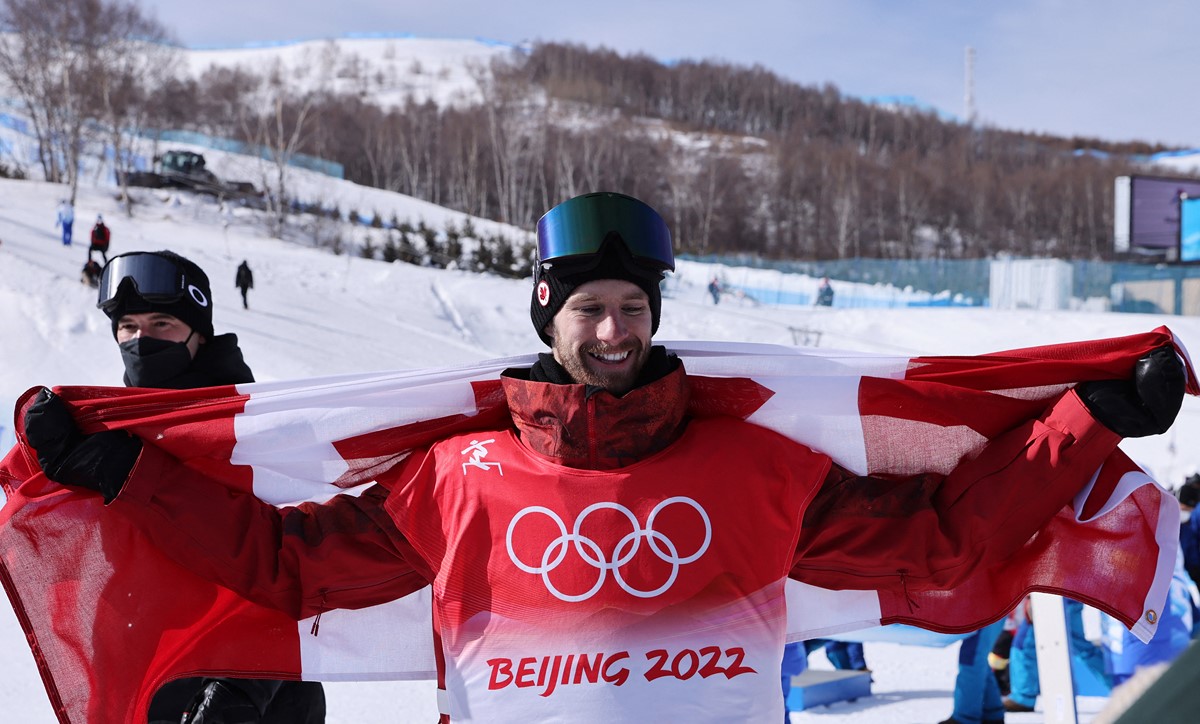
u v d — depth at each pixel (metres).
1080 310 37.28
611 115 111.62
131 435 2.43
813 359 2.58
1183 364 2.38
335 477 2.61
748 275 43.53
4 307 16.41
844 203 73.00
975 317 31.61
